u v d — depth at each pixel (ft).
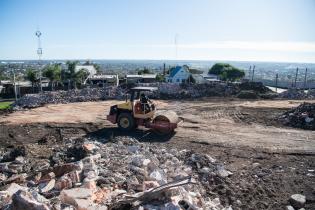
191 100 93.56
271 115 66.90
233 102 88.74
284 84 180.55
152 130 52.95
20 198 18.89
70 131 53.57
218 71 233.76
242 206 26.30
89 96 95.96
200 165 34.45
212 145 44.88
